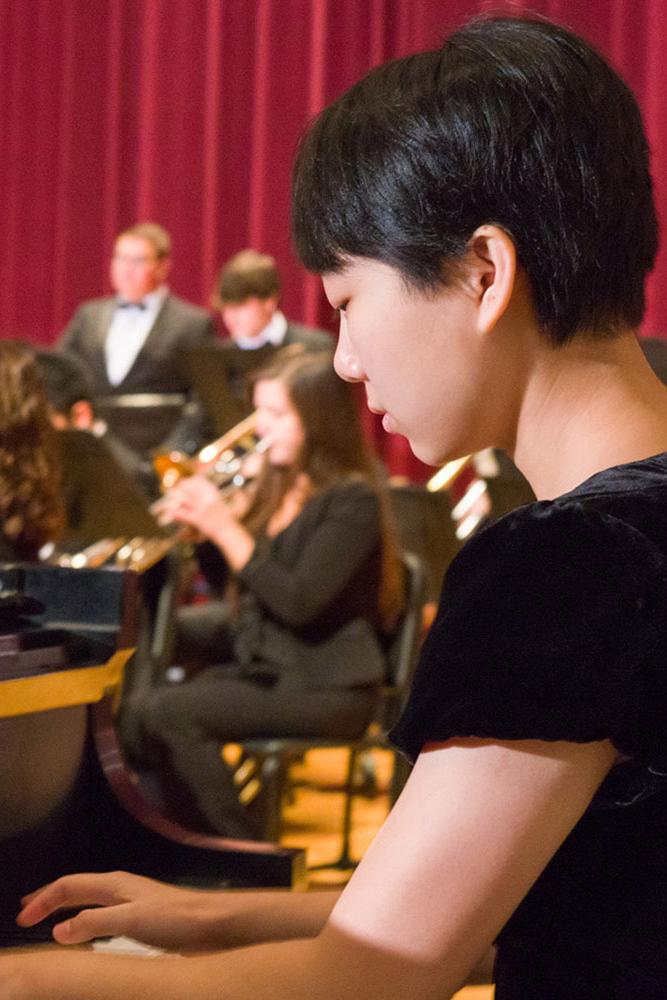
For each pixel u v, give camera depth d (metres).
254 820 4.53
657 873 1.06
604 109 1.12
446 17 7.98
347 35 8.36
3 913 1.74
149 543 4.79
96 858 1.92
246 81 8.80
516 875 1.01
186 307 8.23
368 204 1.12
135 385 8.09
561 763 1.01
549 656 1.00
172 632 4.78
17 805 1.77
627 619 1.01
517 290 1.11
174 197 9.00
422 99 1.12
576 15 7.49
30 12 9.21
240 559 4.55
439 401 1.13
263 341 7.61
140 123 9.05
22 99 9.27
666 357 4.55
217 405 6.36
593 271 1.11
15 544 3.52
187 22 8.86
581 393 1.14
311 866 4.80
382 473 5.39
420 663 1.06
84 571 1.85
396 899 1.01
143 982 1.09
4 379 3.50
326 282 1.18
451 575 1.07
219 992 1.06
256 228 8.70
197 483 4.64
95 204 9.21
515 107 1.10
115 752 1.93
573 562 1.02
